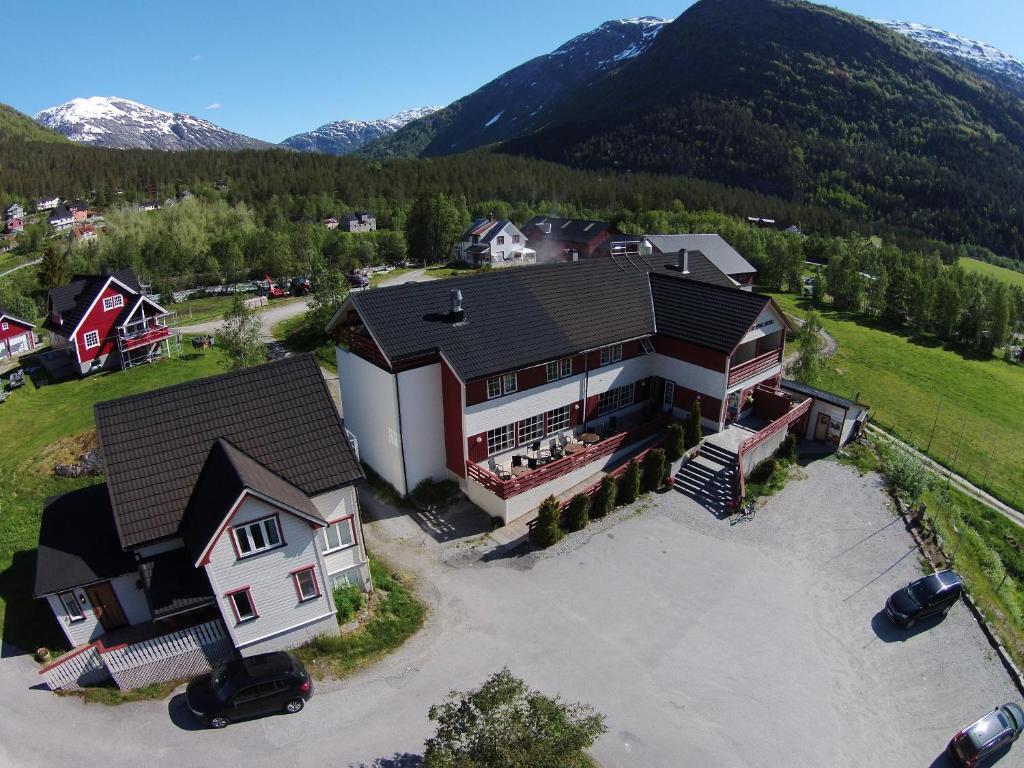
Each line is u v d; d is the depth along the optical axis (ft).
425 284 108.17
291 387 78.79
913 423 157.48
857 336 218.38
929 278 254.06
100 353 154.40
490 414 100.68
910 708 67.26
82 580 66.08
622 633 75.00
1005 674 72.28
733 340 112.06
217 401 75.56
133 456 70.18
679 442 106.01
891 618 78.54
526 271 120.78
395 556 87.86
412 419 98.58
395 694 65.57
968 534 107.65
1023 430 162.71
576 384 111.65
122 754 58.18
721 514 99.19
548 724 47.65
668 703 65.82
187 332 192.75
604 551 89.81
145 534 66.59
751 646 73.92
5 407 132.87
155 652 64.95
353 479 74.23
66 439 115.03
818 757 60.95
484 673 68.44
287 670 63.67
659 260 145.38
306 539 67.46
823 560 89.56
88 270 289.33
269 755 58.65
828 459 116.88
